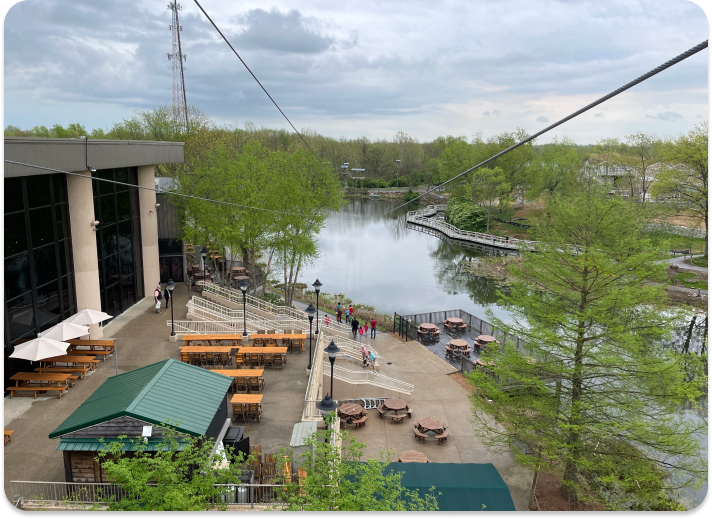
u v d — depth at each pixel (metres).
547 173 77.81
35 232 20.03
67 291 22.53
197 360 22.59
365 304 48.00
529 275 19.11
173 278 37.28
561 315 17.34
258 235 36.31
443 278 59.25
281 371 22.39
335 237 87.62
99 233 26.09
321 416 17.73
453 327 38.72
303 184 40.12
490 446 20.78
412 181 158.12
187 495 9.50
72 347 22.88
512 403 18.75
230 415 18.11
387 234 92.25
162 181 41.91
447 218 103.44
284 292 48.81
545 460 19.98
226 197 36.12
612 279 17.11
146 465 9.99
